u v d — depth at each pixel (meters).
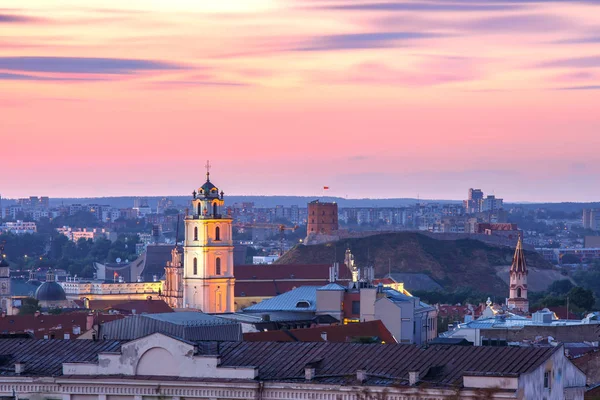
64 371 196.00
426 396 178.38
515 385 176.50
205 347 196.75
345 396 182.12
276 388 184.75
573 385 193.88
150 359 192.38
